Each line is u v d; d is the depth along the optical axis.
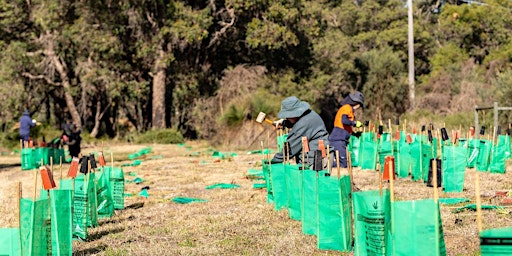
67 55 35.19
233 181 13.52
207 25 33.12
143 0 32.06
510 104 26.34
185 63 35.81
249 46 35.44
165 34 33.25
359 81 38.41
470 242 6.73
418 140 13.01
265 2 34.03
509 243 4.27
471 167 13.35
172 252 6.87
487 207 8.56
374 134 15.01
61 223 6.05
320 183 6.53
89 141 34.75
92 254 6.84
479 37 47.81
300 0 35.28
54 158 20.19
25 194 12.34
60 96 38.91
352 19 55.91
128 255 6.78
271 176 9.29
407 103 35.31
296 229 7.75
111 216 9.12
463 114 27.52
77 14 33.84
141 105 38.12
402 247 5.15
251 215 8.91
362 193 5.64
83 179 7.62
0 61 35.03
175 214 9.36
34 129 33.75
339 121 11.07
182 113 36.56
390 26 54.28
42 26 33.78
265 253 6.63
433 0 60.16
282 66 37.84
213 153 22.17
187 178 14.55
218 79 36.41
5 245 5.49
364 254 5.61
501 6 49.06
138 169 17.59
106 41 32.81
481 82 35.16
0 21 34.16
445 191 10.28
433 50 50.81
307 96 35.47
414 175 11.94
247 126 26.84
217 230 7.98
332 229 6.53
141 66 35.75
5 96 33.44
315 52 38.12
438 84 36.09
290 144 9.32
